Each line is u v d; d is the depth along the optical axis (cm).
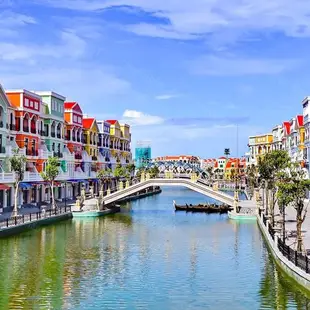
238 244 4847
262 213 6194
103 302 2927
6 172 6731
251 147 15812
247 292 3116
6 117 6881
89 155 10500
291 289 3153
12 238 5053
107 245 4769
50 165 7069
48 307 2828
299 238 3556
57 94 8606
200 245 4791
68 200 8594
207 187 7800
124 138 13488
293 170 5538
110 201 7856
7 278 3453
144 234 5506
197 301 2941
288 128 11450
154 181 7906
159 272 3650
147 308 2812
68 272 3634
